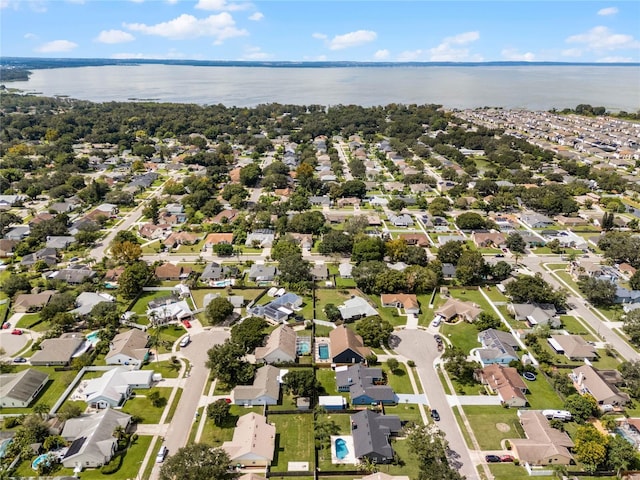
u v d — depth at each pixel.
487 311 134.88
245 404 97.19
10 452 82.94
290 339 116.06
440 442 82.00
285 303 133.50
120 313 127.56
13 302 135.88
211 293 142.25
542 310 130.00
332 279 151.62
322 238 179.38
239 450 82.31
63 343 112.81
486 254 174.00
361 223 188.75
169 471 74.31
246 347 113.50
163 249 175.25
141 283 141.75
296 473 80.88
